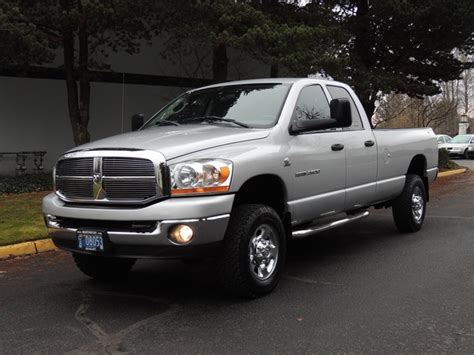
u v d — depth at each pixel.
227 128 5.50
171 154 4.62
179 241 4.50
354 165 6.57
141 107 17.39
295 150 5.55
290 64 11.93
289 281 5.82
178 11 11.82
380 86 16.08
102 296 5.49
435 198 13.23
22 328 4.60
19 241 7.65
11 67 13.83
